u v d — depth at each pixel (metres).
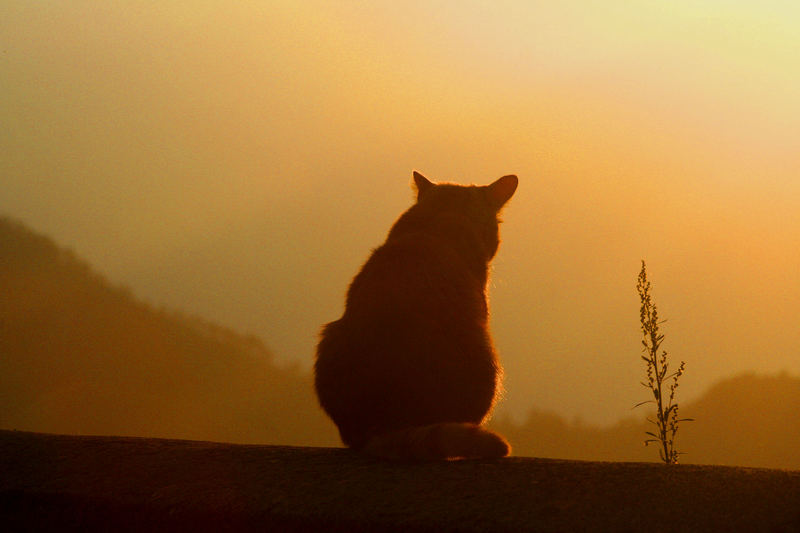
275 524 3.14
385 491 3.32
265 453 3.97
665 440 4.62
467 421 4.71
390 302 4.76
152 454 3.91
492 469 3.61
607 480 3.37
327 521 3.09
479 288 5.50
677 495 3.17
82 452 3.93
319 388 4.79
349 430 4.62
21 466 3.73
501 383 5.09
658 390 4.70
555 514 3.03
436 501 3.19
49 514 3.40
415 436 3.98
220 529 3.19
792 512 2.98
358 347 4.61
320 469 3.67
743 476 3.37
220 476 3.57
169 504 3.29
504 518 3.01
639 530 2.89
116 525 3.31
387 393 4.49
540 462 3.78
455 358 4.68
